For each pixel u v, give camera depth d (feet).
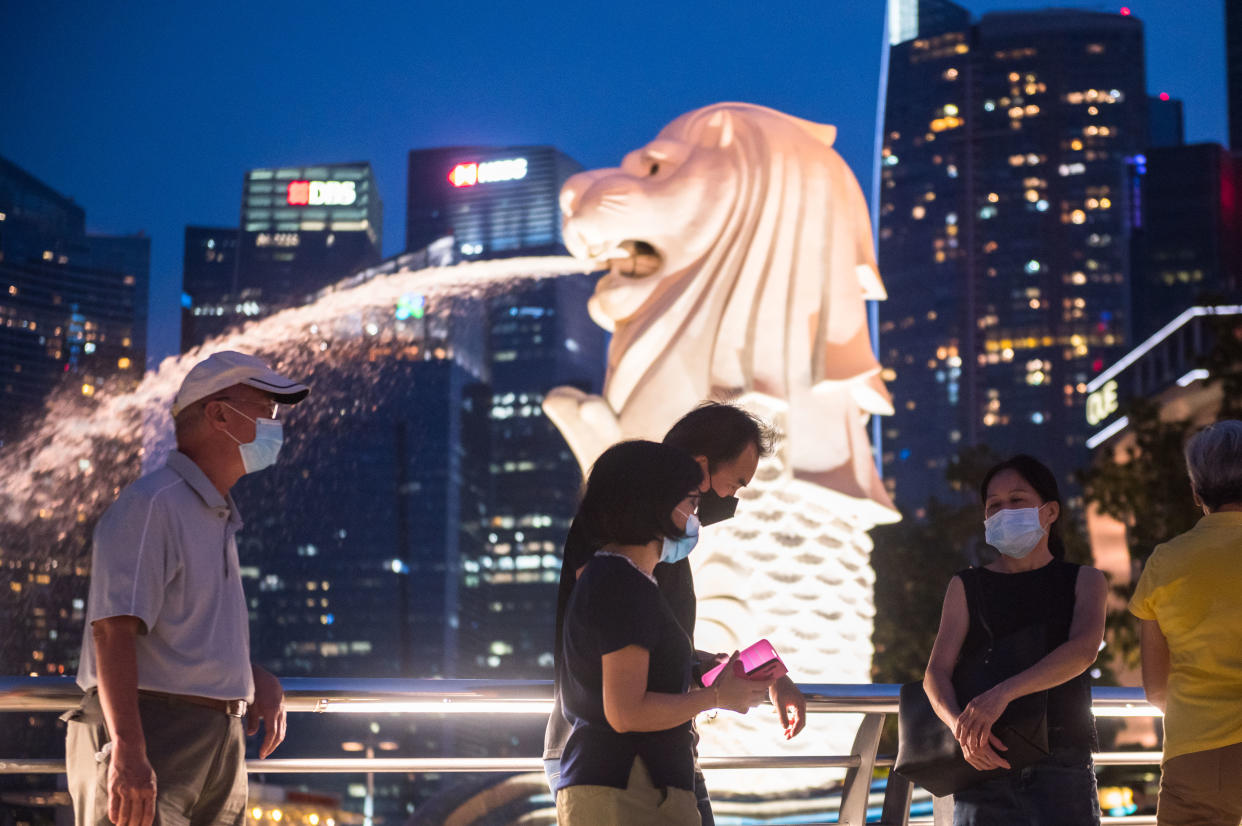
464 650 524.11
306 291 627.05
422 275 35.27
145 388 35.86
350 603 474.49
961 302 585.22
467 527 522.88
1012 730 11.57
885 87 637.30
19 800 13.05
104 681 9.72
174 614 10.25
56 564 105.91
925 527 89.66
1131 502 61.21
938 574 86.79
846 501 21.93
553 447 631.97
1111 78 603.26
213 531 10.52
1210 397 98.07
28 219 376.07
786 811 20.61
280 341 38.04
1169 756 11.59
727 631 21.45
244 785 10.84
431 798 20.18
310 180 636.89
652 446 9.96
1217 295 58.80
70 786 10.46
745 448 11.89
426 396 498.28
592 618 9.53
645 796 9.49
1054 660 11.60
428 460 491.31
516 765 12.69
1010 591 12.19
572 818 9.55
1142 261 284.82
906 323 594.65
